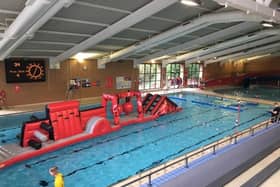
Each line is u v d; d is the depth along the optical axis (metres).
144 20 9.48
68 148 7.36
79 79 14.53
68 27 8.96
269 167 6.91
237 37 15.05
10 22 7.66
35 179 5.58
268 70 25.66
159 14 9.06
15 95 12.09
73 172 5.90
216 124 10.14
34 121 7.18
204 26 10.49
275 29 12.89
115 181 5.48
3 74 11.53
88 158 6.70
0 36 8.16
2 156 6.33
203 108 13.41
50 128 7.20
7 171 5.93
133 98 15.89
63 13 7.68
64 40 10.38
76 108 8.12
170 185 4.57
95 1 7.19
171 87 21.12
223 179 5.97
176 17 9.60
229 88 23.08
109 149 7.35
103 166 6.23
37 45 10.54
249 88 23.67
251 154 7.13
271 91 21.39
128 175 5.75
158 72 20.28
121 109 10.42
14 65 11.74
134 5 7.70
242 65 27.45
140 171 5.90
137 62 17.73
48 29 8.85
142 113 10.41
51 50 11.60
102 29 9.63
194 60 20.86
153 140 8.16
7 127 9.38
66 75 13.94
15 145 7.09
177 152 7.14
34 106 12.34
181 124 10.14
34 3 5.75
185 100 15.88
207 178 5.52
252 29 13.51
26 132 6.98
